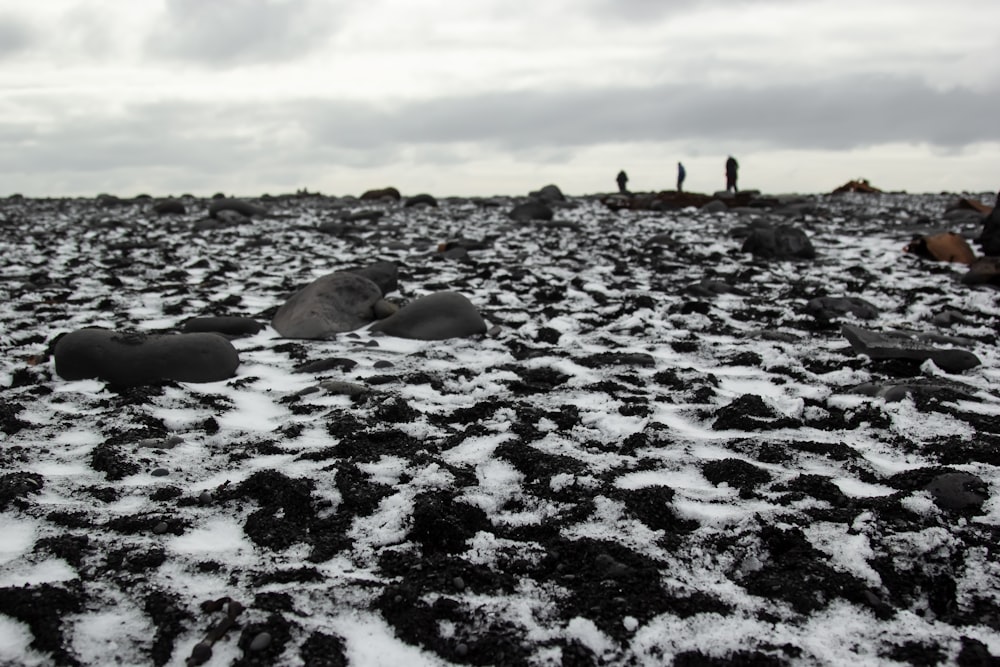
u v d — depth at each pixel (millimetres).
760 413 4980
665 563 3256
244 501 3756
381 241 14734
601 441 4656
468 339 7109
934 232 15992
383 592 3023
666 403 5344
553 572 3246
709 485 4004
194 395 5227
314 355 6441
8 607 2830
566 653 2736
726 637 2795
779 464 4250
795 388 5621
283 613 2857
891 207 23375
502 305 8773
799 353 6656
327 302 7375
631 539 3436
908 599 3061
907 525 3486
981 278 9938
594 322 8031
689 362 6492
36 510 3580
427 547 3424
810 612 2951
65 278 10203
